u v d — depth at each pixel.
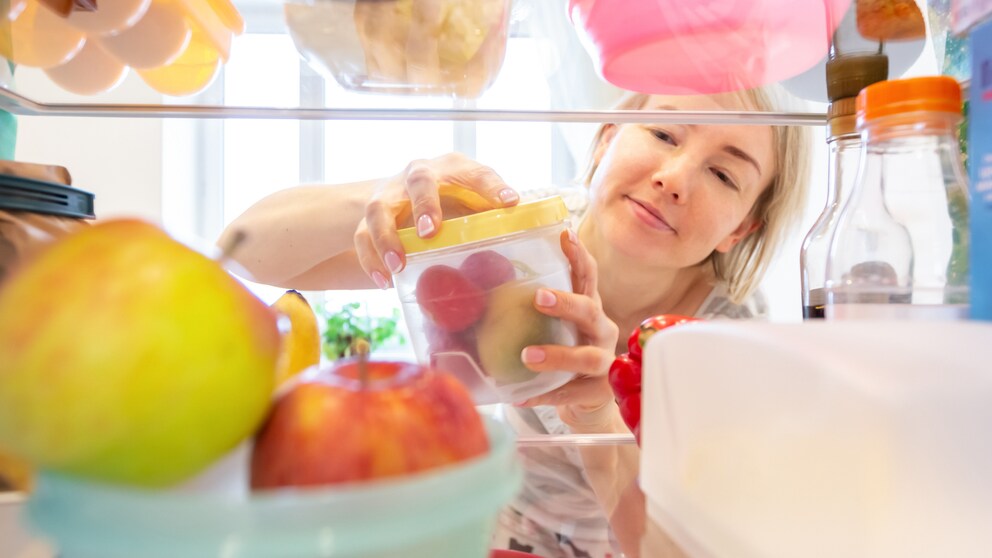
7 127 0.50
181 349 0.20
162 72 0.50
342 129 1.89
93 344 0.20
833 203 0.47
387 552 0.20
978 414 0.22
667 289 1.15
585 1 0.48
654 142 1.01
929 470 0.22
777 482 0.26
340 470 0.22
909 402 0.22
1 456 0.29
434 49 0.43
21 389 0.20
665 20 0.45
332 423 0.23
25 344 0.20
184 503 0.18
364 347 0.26
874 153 0.40
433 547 0.21
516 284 0.50
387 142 1.81
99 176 1.74
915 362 0.24
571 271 0.63
